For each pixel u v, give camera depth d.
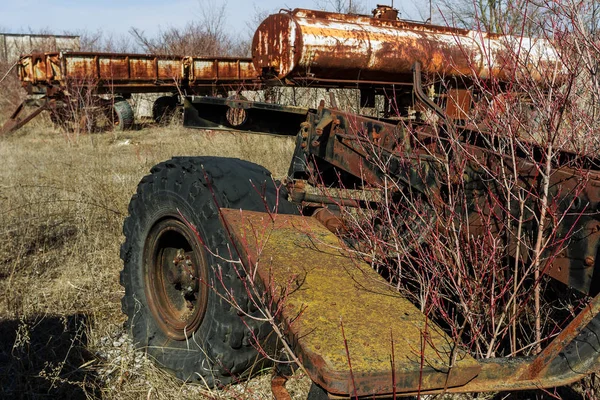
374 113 8.28
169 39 22.69
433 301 2.44
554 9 2.91
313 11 8.27
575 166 2.67
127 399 3.10
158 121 15.71
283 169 8.20
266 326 3.00
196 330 3.24
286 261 2.31
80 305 4.26
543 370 1.91
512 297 2.47
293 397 3.01
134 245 3.72
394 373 1.62
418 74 3.13
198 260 3.17
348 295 2.10
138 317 3.64
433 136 2.87
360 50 7.72
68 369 3.37
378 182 3.15
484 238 2.50
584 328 1.94
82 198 6.31
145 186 3.61
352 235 3.02
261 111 3.94
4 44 26.70
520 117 2.84
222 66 15.84
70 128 13.85
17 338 3.41
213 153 9.22
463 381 1.76
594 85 2.90
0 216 5.84
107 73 14.41
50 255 5.21
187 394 3.09
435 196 2.83
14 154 10.41
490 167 2.65
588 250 2.21
